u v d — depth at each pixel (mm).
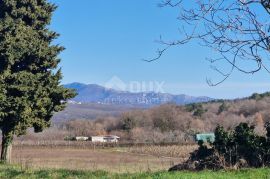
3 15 31328
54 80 31406
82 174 17406
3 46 29859
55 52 31656
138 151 76562
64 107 32438
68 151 77625
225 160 17266
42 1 32438
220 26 5820
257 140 17703
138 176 15414
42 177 17375
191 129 115188
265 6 5688
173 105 133500
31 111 30375
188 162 17953
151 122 126938
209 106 137000
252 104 121562
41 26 32500
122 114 133500
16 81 29797
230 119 113500
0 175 18031
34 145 95750
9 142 31234
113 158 59312
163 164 43188
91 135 133500
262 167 15914
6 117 30250
